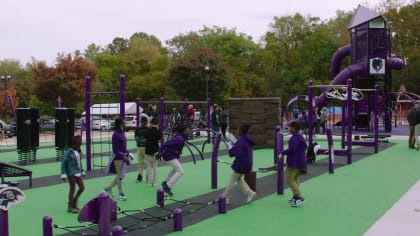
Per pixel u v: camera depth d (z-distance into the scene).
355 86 33.75
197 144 24.80
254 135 22.36
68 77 50.41
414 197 10.01
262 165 16.14
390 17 60.94
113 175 13.63
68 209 8.95
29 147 17.17
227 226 7.66
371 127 31.94
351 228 7.51
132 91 61.38
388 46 33.59
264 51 67.94
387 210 8.79
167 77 55.81
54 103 53.31
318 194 10.42
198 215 8.46
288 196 10.21
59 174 14.21
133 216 8.36
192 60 53.66
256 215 8.44
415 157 17.83
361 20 33.53
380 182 12.02
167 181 10.15
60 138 18.09
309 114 16.11
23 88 64.56
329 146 13.65
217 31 72.31
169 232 7.29
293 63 68.19
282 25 71.00
